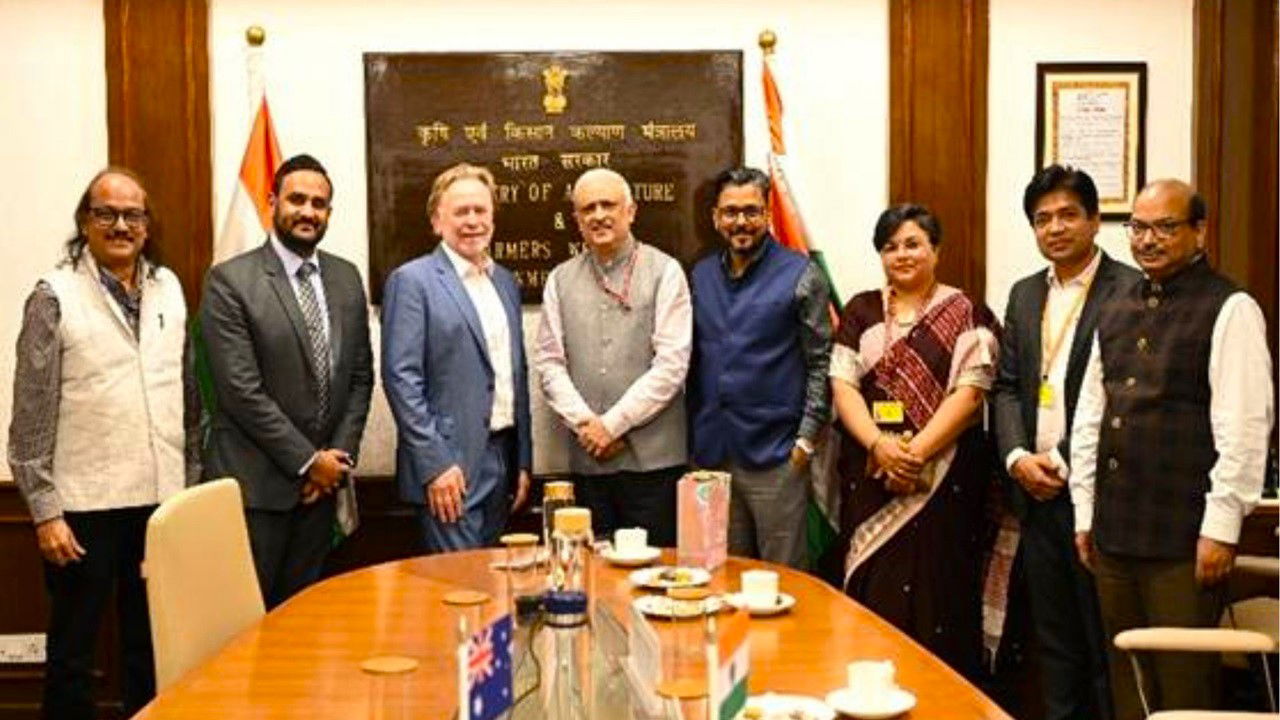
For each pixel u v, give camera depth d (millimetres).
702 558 2879
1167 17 4223
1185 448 3043
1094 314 3477
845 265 4273
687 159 4254
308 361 3664
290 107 4191
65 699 3547
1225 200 4199
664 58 4230
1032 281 3680
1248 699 3701
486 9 4219
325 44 4191
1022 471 3523
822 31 4230
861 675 1958
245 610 2746
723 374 3830
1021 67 4227
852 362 3770
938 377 3672
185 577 2504
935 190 4230
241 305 3615
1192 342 3021
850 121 4246
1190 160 4242
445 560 3068
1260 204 4184
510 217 4258
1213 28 4176
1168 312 3080
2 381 4164
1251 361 2967
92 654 3566
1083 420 3295
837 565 4121
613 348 3832
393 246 4223
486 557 3102
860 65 4234
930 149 4227
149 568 2441
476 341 3738
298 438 3613
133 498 3529
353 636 2410
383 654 2291
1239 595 3648
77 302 3482
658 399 3777
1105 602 3213
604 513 3900
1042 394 3557
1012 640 4016
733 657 1631
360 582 2844
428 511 3656
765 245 3861
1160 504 3064
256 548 3627
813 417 3791
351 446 3764
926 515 3688
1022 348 3631
